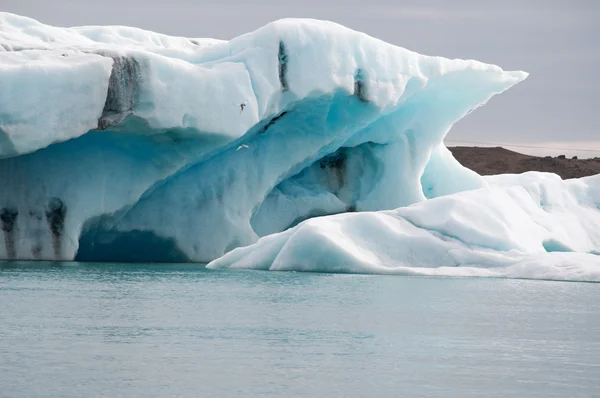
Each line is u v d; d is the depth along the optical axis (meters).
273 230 55.41
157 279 36.12
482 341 21.11
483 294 31.55
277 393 15.66
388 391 15.89
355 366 17.92
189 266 45.62
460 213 41.16
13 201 47.00
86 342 20.05
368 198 58.12
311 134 53.91
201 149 49.09
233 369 17.48
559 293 32.28
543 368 18.06
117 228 49.72
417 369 17.73
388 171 58.12
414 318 24.77
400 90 54.28
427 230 40.78
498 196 44.28
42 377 16.53
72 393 15.40
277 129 53.12
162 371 17.19
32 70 42.16
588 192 59.25
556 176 66.25
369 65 53.00
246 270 41.34
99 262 49.00
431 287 33.56
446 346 20.30
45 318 23.67
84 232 48.22
